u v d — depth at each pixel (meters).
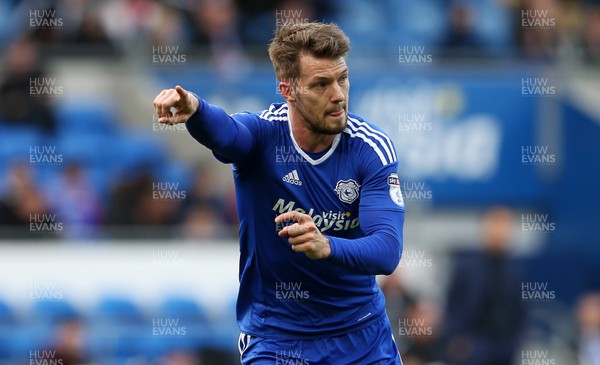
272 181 16.55
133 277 37.62
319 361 17.22
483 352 35.06
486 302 35.28
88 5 45.56
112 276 37.50
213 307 37.38
